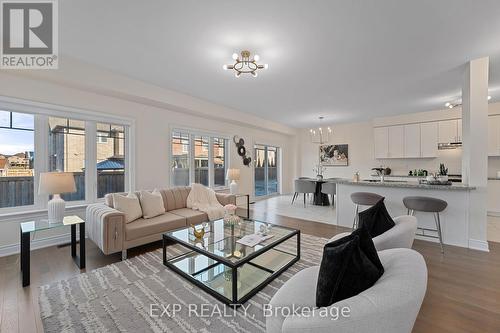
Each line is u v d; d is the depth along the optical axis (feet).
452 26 7.23
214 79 11.85
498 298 6.26
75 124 11.16
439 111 18.56
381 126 21.25
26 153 9.79
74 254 8.93
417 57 9.35
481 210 9.69
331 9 6.47
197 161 17.33
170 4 6.31
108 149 12.32
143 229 9.27
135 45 8.50
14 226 9.29
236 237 8.09
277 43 8.32
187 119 16.05
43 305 5.88
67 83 9.89
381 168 20.15
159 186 14.24
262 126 21.52
